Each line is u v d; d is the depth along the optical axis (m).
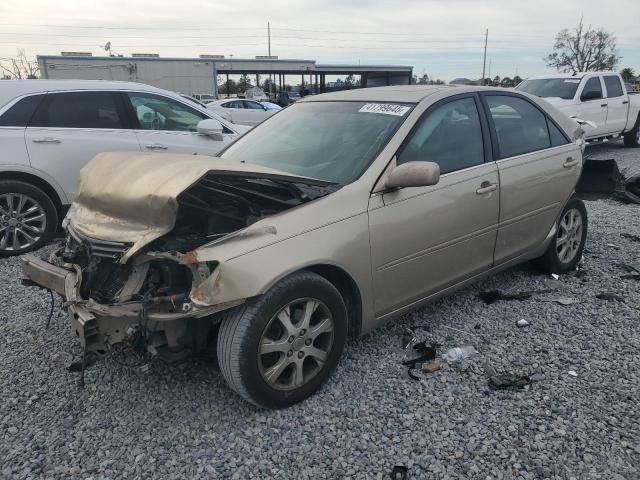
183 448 2.75
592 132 12.66
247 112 20.25
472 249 3.93
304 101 4.49
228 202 3.23
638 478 2.47
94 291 3.00
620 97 13.51
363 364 3.47
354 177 3.34
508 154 4.20
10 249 5.84
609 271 5.06
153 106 6.82
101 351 2.79
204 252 2.70
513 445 2.71
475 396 3.12
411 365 3.43
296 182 3.12
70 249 3.37
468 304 4.36
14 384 3.34
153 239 2.79
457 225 3.74
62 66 37.47
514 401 3.06
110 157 3.53
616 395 3.10
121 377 3.39
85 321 2.70
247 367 2.80
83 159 6.24
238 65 42.91
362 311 3.32
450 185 3.67
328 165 3.53
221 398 3.15
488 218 3.97
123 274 2.95
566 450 2.67
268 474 2.57
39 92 6.08
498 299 4.43
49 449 2.76
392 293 3.47
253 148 4.06
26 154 5.91
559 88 12.88
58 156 6.09
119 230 2.96
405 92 4.02
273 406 2.97
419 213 3.48
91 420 2.99
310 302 3.00
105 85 6.51
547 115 4.71
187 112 7.10
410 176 3.18
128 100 6.61
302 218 3.00
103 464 2.65
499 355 3.56
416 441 2.76
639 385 3.19
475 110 4.07
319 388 3.18
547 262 4.85
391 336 3.84
